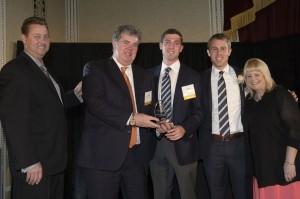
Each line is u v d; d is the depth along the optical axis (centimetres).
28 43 219
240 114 279
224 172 283
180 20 483
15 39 384
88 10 498
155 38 487
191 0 481
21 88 198
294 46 390
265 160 241
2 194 359
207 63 427
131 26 232
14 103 194
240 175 276
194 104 272
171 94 272
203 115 269
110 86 227
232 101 279
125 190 241
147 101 245
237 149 275
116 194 235
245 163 270
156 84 279
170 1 485
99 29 496
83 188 409
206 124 281
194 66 427
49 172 209
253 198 263
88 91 225
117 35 231
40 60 227
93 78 225
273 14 423
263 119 245
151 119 218
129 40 228
